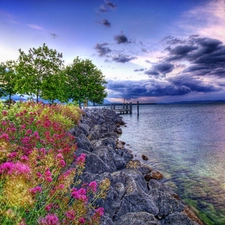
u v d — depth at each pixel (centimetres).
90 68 4412
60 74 3241
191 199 917
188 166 1398
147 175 1093
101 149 1105
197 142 2309
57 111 1453
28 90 2842
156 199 690
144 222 503
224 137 2609
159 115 7288
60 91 3056
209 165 1422
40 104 1397
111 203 577
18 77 3020
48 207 316
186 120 5191
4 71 4428
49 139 595
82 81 4272
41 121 802
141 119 5572
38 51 3020
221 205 865
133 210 598
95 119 3064
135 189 653
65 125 1119
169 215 634
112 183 675
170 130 3344
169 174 1231
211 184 1080
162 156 1680
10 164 257
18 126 759
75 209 338
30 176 265
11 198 212
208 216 783
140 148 2000
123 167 1102
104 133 2270
